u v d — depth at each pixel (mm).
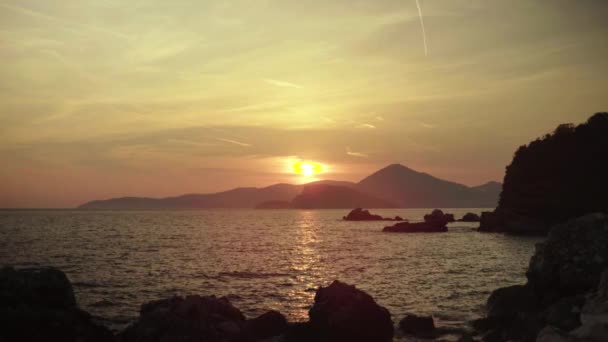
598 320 12734
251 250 64062
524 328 17828
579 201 101000
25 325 15938
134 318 24438
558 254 21234
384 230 113938
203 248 66500
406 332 21281
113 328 22578
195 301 20516
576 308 16719
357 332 18797
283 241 82062
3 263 47062
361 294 20266
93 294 30562
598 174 103812
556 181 106312
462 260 51250
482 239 85625
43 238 83062
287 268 44406
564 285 20266
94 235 93562
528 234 100688
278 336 19641
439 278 37750
